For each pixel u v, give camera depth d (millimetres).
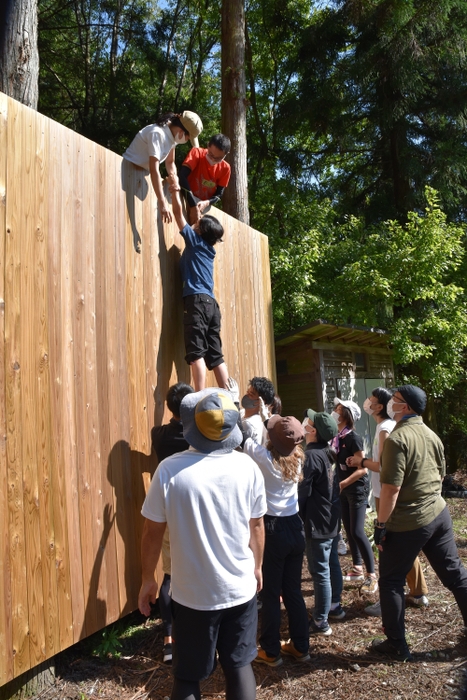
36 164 3227
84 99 17125
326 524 4309
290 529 3752
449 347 10273
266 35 17078
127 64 17828
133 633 4207
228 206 8789
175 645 2588
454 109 12789
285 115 14109
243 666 2574
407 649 3869
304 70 13977
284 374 8922
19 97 4320
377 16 12328
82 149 3631
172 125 4301
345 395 9227
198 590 2518
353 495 5293
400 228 10180
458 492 9914
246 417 4148
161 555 4102
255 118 16281
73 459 3344
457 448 14031
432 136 13648
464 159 12703
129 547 3805
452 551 3902
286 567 3848
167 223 4492
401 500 3812
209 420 2604
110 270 3826
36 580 2992
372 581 5141
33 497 3023
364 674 3684
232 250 5715
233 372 5473
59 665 3662
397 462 3750
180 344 4664
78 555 3328
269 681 3646
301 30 15453
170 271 4598
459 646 4031
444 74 12883
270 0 15750
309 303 9984
